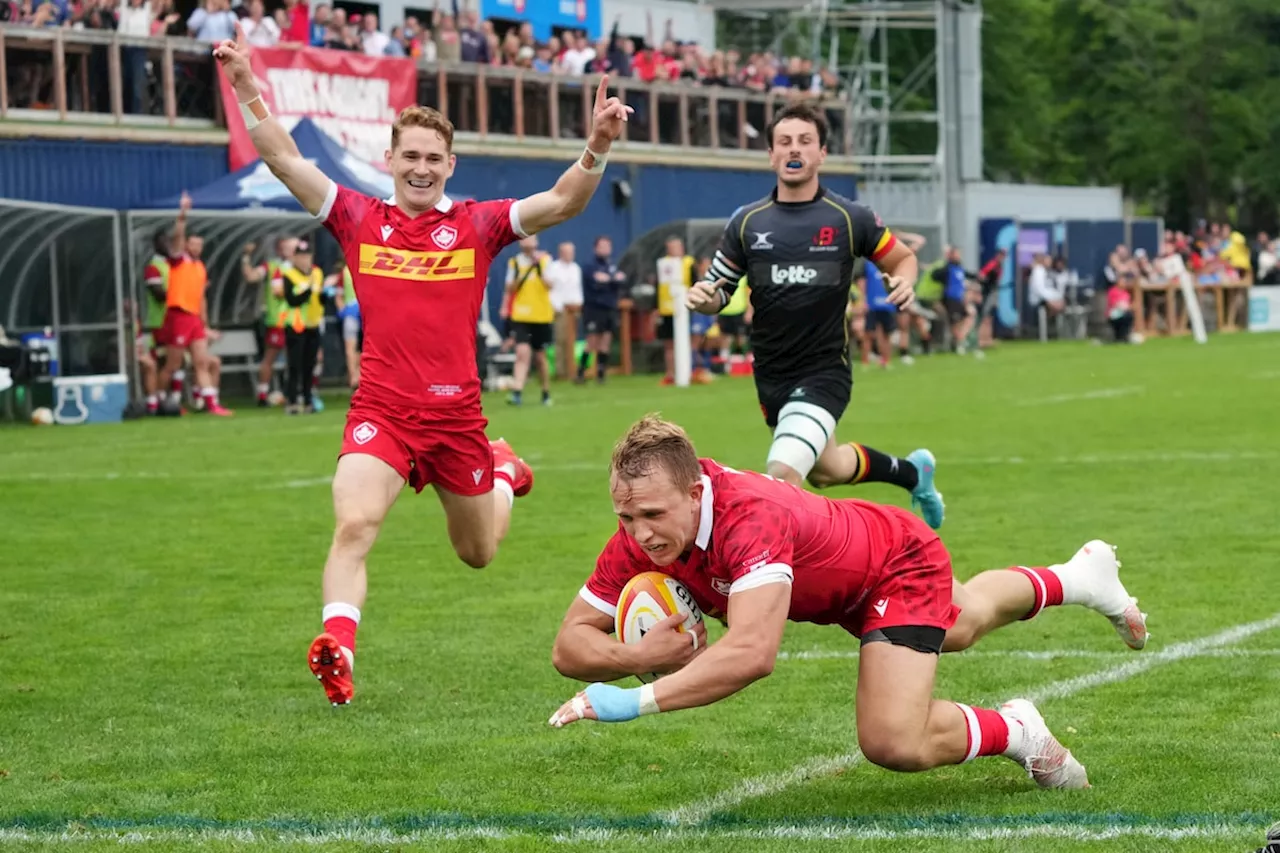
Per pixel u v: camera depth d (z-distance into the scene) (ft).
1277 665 70.33
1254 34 548.31
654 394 241.14
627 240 310.45
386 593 91.25
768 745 59.82
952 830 48.98
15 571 99.30
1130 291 378.94
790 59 375.86
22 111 221.25
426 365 67.41
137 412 212.84
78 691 69.46
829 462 88.79
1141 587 88.12
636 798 53.52
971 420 184.55
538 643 78.18
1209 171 549.54
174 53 241.14
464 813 51.85
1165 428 172.14
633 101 314.76
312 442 175.11
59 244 211.41
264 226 236.22
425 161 67.21
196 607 88.07
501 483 75.56
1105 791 52.90
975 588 55.98
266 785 55.31
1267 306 426.10
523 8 321.73
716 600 50.06
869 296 303.68
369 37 272.72
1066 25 563.89
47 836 49.60
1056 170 565.94
